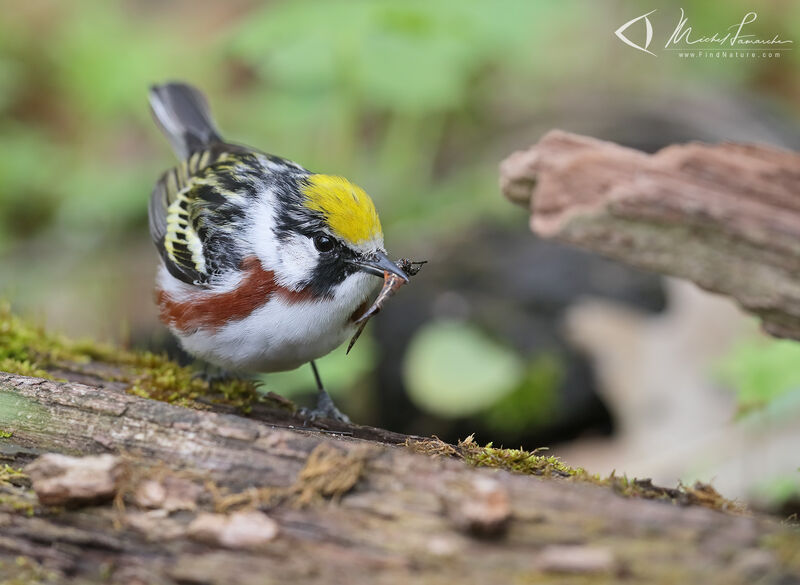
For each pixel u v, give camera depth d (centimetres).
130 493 568
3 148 1652
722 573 478
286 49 1351
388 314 1330
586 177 576
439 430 1254
